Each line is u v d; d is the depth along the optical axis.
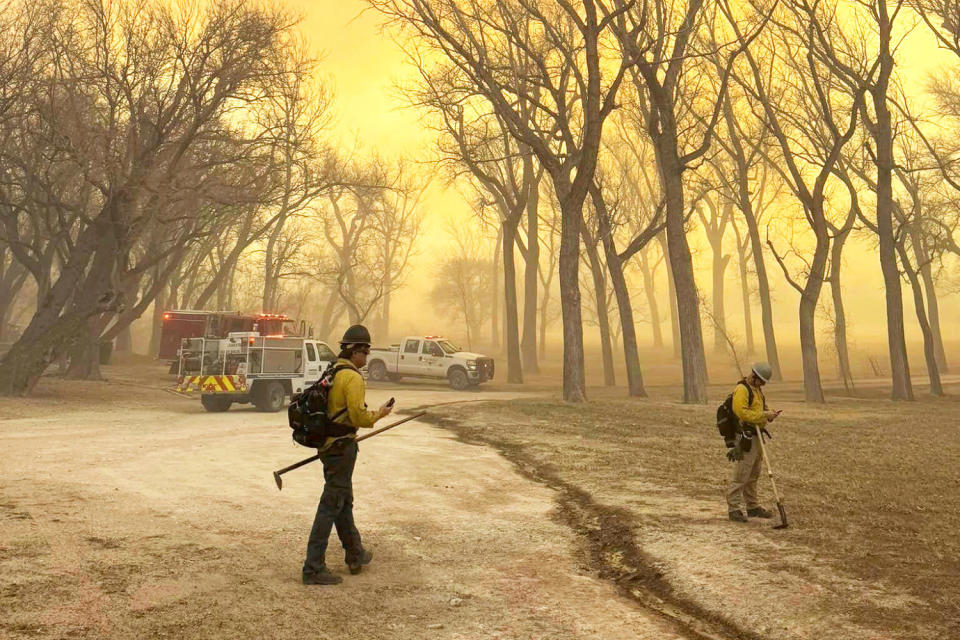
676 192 25.17
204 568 5.78
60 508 7.62
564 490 10.04
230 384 20.55
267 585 5.49
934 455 13.41
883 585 5.69
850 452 13.73
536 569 6.33
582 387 24.45
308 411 5.69
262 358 20.94
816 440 15.71
